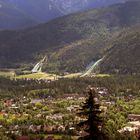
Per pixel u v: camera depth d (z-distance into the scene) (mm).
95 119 75562
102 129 76562
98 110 75875
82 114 76000
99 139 75062
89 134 75250
